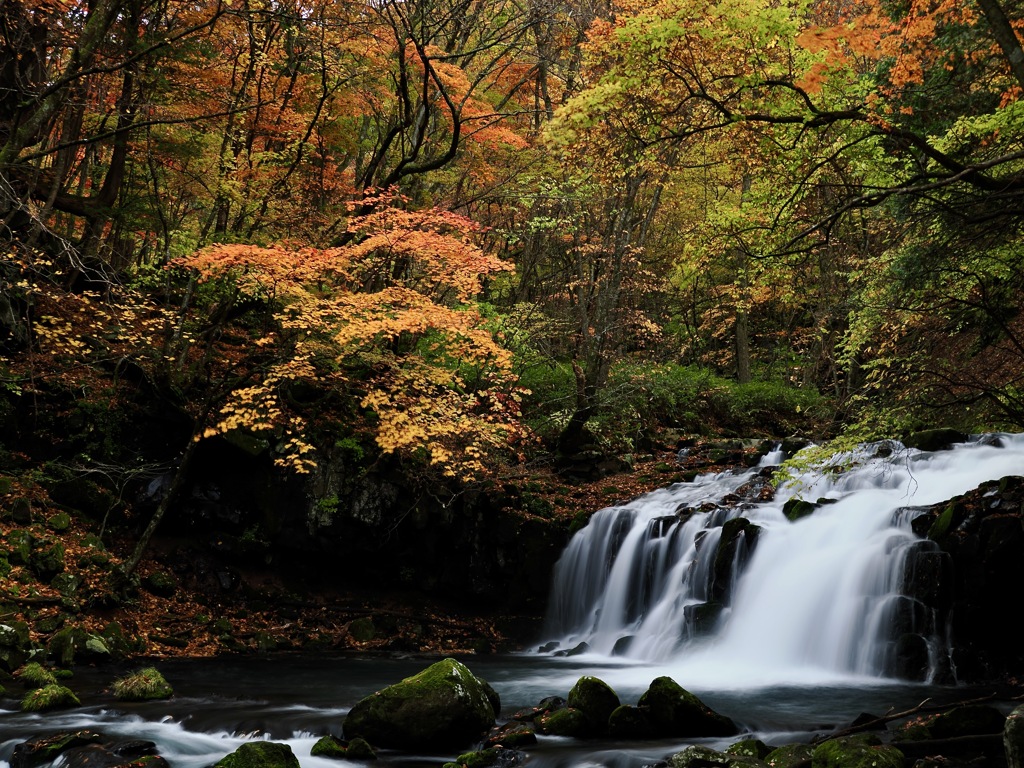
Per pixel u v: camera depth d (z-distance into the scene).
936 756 6.26
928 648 10.66
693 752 6.40
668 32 8.32
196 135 16.83
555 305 25.69
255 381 15.59
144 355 15.42
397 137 21.56
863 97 10.37
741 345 27.55
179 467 13.70
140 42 15.60
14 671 10.23
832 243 17.25
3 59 14.50
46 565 12.41
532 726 8.14
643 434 21.28
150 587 13.80
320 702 9.48
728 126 9.50
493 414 16.41
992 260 10.73
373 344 14.99
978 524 10.73
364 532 15.41
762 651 12.32
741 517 13.72
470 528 15.86
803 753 6.37
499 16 21.81
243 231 18.12
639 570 14.81
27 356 14.89
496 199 21.98
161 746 7.64
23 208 12.00
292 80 18.03
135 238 22.41
